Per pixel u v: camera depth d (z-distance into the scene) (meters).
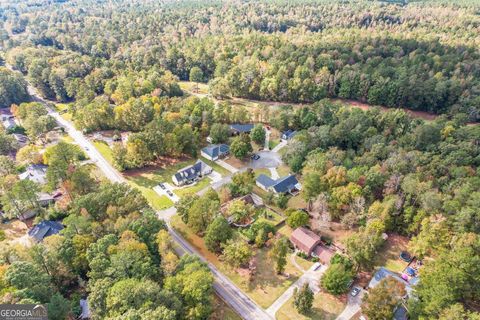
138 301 47.69
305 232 70.38
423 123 102.44
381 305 50.88
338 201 74.50
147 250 59.25
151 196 87.06
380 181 77.56
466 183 73.88
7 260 55.59
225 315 56.16
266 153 106.88
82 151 105.31
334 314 56.59
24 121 116.75
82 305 55.03
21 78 148.12
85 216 66.19
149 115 116.12
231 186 83.56
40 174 89.06
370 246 61.66
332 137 100.00
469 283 52.88
